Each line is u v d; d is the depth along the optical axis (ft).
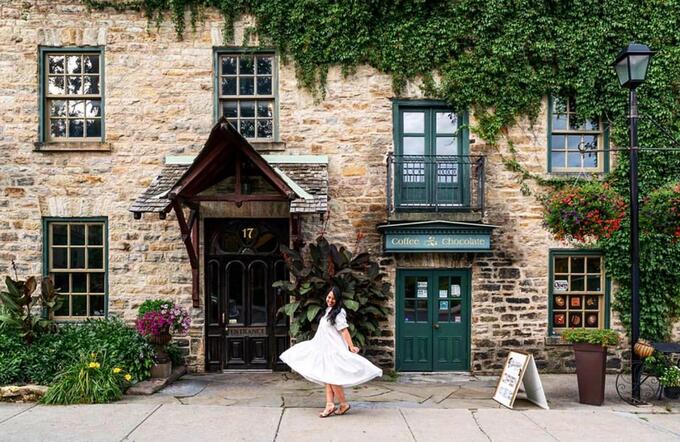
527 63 28.73
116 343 24.68
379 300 26.08
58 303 26.25
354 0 28.48
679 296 28.66
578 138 29.71
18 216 28.14
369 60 28.86
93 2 28.30
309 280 24.82
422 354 28.96
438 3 28.73
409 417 19.81
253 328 28.94
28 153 28.19
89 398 21.43
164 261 28.37
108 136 28.35
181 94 28.60
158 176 26.89
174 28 28.60
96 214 28.27
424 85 28.84
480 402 22.47
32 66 28.22
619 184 28.76
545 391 24.63
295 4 28.66
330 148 28.89
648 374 23.82
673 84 28.84
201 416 19.54
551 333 28.89
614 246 28.63
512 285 28.84
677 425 19.25
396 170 28.76
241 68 29.22
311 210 23.88
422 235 27.76
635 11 28.68
